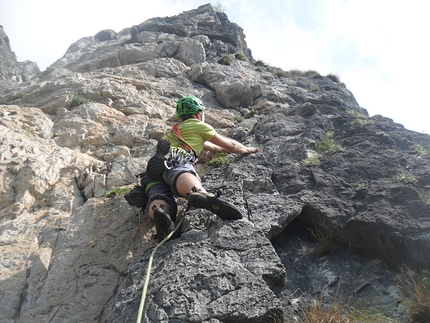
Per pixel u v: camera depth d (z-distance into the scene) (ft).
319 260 13.64
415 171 15.42
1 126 20.40
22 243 14.42
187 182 12.93
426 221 13.07
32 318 12.19
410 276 12.50
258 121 22.84
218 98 29.25
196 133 15.08
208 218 13.65
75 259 13.89
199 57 36.37
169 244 12.39
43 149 19.54
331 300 12.25
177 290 10.52
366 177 15.61
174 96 29.22
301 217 14.87
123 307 10.66
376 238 13.21
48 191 17.11
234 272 11.04
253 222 13.62
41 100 25.81
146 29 41.73
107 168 19.12
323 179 15.57
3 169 17.34
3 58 41.63
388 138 17.98
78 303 12.63
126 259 13.82
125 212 15.57
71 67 37.45
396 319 11.32
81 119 22.82
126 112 24.89
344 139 18.63
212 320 9.87
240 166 16.69
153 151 20.59
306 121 20.51
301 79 35.37
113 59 35.91
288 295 12.50
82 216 15.58
